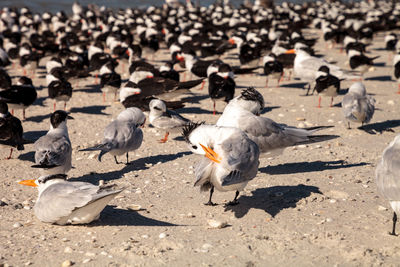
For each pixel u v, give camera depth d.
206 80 19.70
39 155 8.55
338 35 28.28
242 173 6.88
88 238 6.50
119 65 24.06
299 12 48.00
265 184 8.62
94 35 31.81
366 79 19.75
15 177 9.35
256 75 20.98
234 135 7.12
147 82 14.70
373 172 9.09
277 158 10.15
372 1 58.06
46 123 13.54
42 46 24.52
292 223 6.91
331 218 7.03
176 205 7.73
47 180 6.97
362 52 22.77
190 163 10.00
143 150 11.05
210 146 7.07
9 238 6.52
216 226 6.80
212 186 7.54
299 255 6.00
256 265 5.80
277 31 32.22
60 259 5.93
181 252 6.09
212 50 23.67
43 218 6.69
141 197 8.09
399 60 19.27
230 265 5.79
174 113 11.70
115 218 7.18
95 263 5.83
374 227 6.72
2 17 37.84
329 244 6.26
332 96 14.92
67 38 28.03
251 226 6.86
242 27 34.28
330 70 16.92
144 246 6.23
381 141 11.35
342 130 12.36
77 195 6.41
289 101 15.96
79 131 12.54
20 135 10.63
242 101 8.59
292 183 8.62
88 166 9.90
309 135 8.76
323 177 8.88
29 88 13.76
